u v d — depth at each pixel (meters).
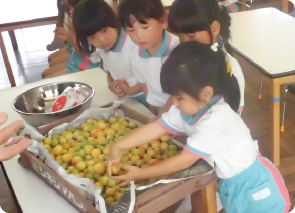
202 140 1.02
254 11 2.42
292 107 2.52
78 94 1.51
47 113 1.36
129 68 1.61
